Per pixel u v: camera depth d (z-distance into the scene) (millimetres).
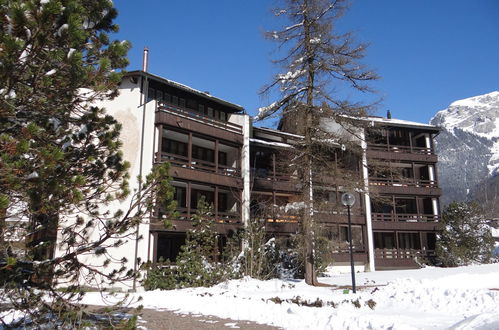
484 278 16500
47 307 6125
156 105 21141
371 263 29875
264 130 27062
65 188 5570
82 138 7254
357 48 17875
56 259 6395
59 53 5477
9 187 5020
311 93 18703
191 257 18172
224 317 10414
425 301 11516
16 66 5469
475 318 7328
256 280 18531
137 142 20641
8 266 5199
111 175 7367
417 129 34969
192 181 21719
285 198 27703
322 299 12672
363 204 30953
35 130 5184
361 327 8336
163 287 17531
